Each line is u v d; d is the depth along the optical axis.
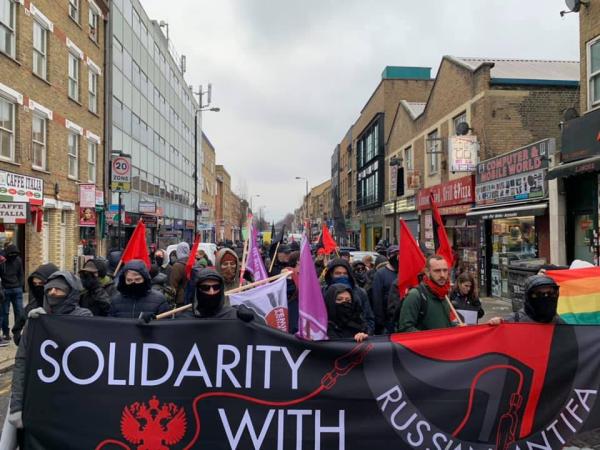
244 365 3.65
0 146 14.75
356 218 46.12
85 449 3.53
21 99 15.58
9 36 15.15
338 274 5.99
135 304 4.86
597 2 11.89
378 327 7.01
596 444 4.55
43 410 3.55
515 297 11.49
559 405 3.75
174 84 41.03
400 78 35.09
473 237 17.95
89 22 21.92
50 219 18.17
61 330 3.63
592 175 12.12
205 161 62.62
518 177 14.95
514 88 17.39
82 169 20.94
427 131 23.73
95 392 3.58
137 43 29.22
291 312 5.83
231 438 3.58
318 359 3.68
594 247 11.91
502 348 3.76
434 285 4.50
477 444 3.65
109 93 23.88
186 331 3.67
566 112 12.79
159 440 3.56
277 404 3.62
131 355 3.62
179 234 42.78
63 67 18.86
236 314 3.91
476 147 17.78
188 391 3.61
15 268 9.26
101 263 7.03
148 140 32.03
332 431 3.61
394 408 3.65
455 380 3.71
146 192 31.53
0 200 13.95
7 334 9.23
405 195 27.91
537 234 14.30
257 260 6.51
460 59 21.27
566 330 3.82
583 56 12.46
